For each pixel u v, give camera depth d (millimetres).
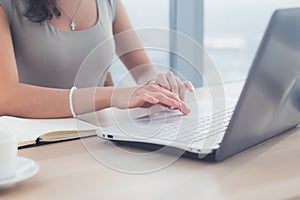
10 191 647
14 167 680
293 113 947
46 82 1519
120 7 1741
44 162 778
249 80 719
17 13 1453
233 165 747
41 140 904
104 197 622
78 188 656
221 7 3027
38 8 1463
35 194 636
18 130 949
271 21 703
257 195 617
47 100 1121
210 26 3045
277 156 797
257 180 676
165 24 2893
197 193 628
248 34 2807
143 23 2775
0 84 1197
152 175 707
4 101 1152
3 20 1398
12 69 1257
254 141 836
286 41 759
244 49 2832
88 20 1579
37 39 1479
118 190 646
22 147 868
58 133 936
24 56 1482
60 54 1512
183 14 2961
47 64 1503
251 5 2799
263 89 764
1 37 1339
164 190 642
